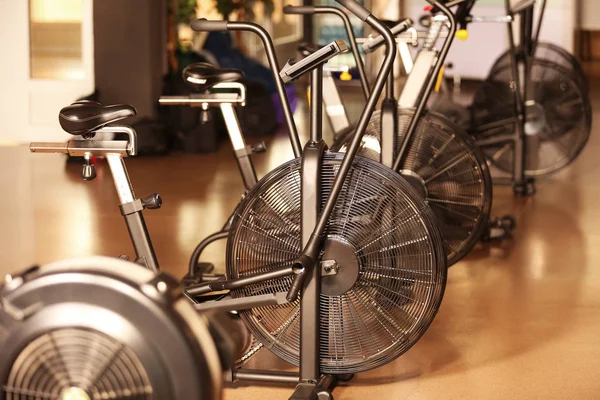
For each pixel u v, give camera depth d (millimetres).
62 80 8070
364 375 3273
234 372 3064
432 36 4191
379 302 2979
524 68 6336
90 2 7848
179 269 4531
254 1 9516
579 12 13461
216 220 5527
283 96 2953
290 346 3072
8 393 1847
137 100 7715
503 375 3268
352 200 2936
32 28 8102
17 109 8172
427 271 2949
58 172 6914
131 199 3031
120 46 7734
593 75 13141
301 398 2855
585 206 5996
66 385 1842
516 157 6270
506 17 5039
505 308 4004
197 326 1840
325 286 2959
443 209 4250
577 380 3213
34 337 1805
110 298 1786
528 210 5883
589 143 8305
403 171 4207
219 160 7465
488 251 4945
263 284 3023
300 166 2926
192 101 3920
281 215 3018
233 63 9289
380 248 2943
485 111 6352
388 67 2797
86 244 5000
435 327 3768
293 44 12570
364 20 2795
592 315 3912
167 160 7449
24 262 4672
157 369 1791
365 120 2820
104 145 2924
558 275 4492
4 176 6750
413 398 3070
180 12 8602
